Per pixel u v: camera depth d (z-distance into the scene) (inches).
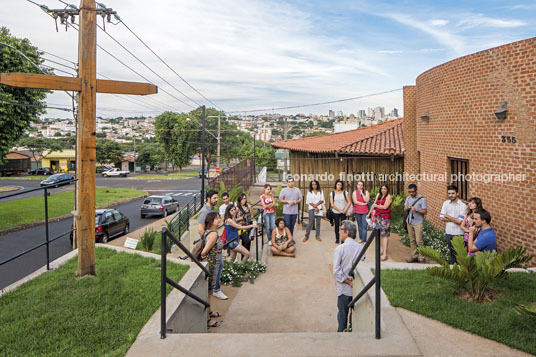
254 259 360.5
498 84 317.7
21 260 559.8
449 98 398.6
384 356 127.7
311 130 7121.1
